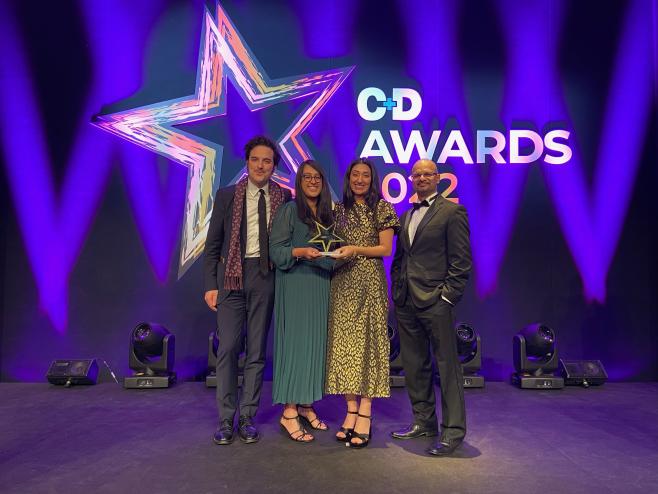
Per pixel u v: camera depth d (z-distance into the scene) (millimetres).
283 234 2545
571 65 4465
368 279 2518
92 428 2791
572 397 3602
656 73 4441
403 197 4359
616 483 2031
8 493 1914
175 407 3277
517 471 2158
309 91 4391
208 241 2705
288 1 4430
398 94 4410
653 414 3127
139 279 4266
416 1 4465
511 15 4473
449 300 2387
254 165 2613
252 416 2627
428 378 2637
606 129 4430
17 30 4340
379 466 2205
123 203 4301
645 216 4383
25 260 4234
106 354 4219
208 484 2002
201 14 4402
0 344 4188
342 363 2459
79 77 4344
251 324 2637
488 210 4375
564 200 4395
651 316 4324
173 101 4359
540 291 4336
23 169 4273
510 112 4441
